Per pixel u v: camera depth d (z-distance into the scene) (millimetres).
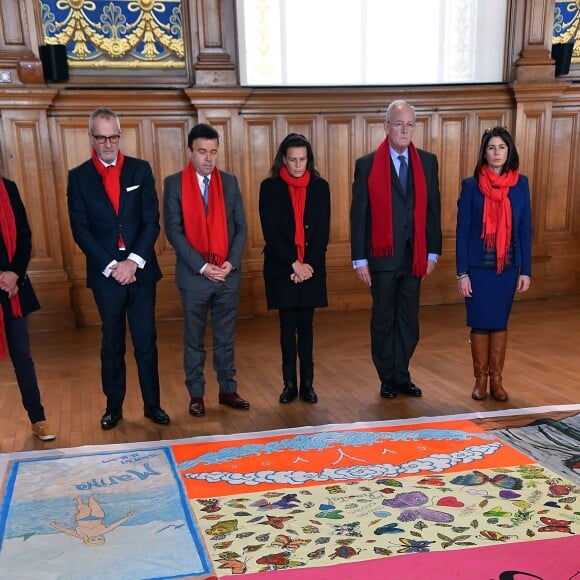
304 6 5234
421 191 3271
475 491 2438
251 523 2234
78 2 4977
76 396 3631
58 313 5121
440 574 1924
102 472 2664
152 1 5105
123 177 2994
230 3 5098
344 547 2074
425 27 5434
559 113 5816
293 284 3283
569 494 2404
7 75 4805
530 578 1898
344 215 5594
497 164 3221
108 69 5121
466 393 3559
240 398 3418
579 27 5754
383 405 3406
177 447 2908
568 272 6051
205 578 1925
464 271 3328
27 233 2896
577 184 5988
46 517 2301
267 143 5379
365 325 5117
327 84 5387
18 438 3059
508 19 5535
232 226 3248
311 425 3148
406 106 3143
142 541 2133
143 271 3029
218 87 5117
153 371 3193
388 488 2479
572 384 3660
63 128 5059
